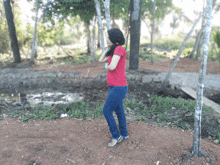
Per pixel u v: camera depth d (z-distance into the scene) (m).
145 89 6.50
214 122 3.71
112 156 2.52
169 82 6.66
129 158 2.47
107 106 2.56
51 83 7.32
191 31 5.80
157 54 13.52
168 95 5.98
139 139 2.94
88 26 11.35
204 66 2.18
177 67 9.57
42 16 9.94
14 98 5.95
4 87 7.17
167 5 12.00
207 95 5.84
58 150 2.66
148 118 4.09
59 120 3.92
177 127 3.56
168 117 4.07
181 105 4.71
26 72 8.77
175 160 2.36
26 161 2.43
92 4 9.31
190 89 6.18
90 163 2.40
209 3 2.08
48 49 17.88
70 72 8.46
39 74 8.15
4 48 13.64
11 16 10.91
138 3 7.52
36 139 2.97
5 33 13.29
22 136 3.12
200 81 2.23
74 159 2.47
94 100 5.52
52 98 5.86
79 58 13.20
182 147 2.62
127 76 7.26
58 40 16.50
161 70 8.64
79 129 3.39
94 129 3.37
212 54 13.73
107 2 5.84
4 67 10.31
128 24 10.24
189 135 3.12
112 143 2.75
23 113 4.46
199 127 2.33
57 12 9.70
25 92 6.59
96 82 7.14
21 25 13.57
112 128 2.69
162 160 2.38
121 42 2.45
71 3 9.12
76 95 6.09
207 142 2.92
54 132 3.27
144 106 4.89
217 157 2.37
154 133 3.15
